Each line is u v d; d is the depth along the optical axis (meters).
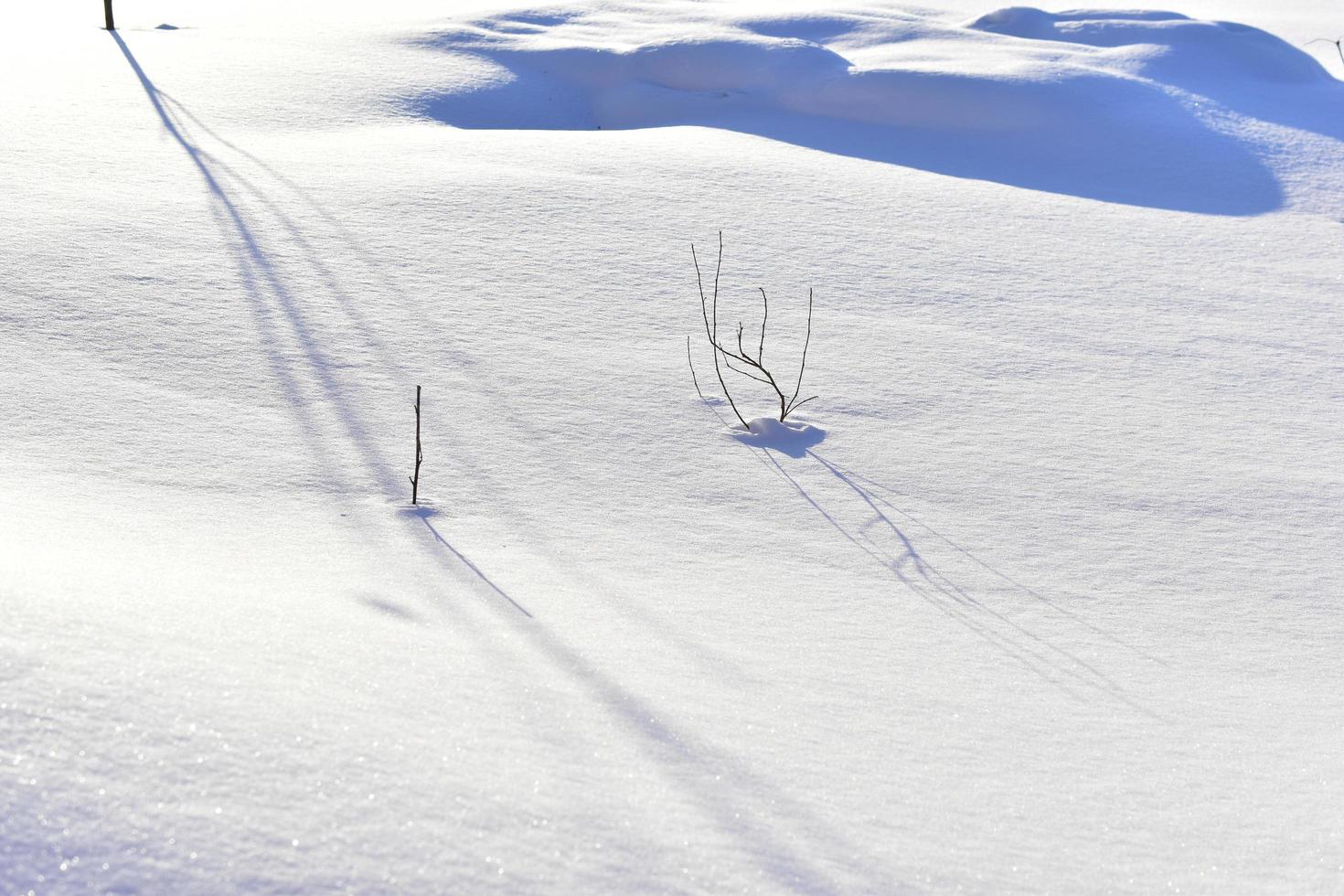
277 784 1.84
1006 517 4.70
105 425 4.79
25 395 4.98
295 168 8.99
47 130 9.54
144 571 2.97
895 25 15.22
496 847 1.82
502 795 1.97
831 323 6.87
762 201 9.07
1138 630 3.80
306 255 7.11
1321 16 27.59
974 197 9.81
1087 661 3.50
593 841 1.90
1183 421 5.86
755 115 12.95
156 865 1.62
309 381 5.45
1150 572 4.29
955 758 2.65
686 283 7.29
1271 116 12.83
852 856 2.06
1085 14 16.14
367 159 9.42
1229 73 14.35
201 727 1.94
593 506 4.50
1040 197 10.12
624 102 13.54
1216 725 3.10
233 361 5.58
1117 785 2.63
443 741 2.12
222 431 4.86
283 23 16.38
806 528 4.46
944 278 7.79
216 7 20.03
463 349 6.00
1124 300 7.70
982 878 2.09
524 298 6.80
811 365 6.23
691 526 4.40
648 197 8.89
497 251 7.50
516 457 4.89
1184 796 2.61
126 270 6.56
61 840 1.62
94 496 4.09
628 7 17.30
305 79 12.42
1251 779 2.76
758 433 5.38
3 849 1.59
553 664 2.77
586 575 3.80
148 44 14.08
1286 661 3.66
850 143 12.02
